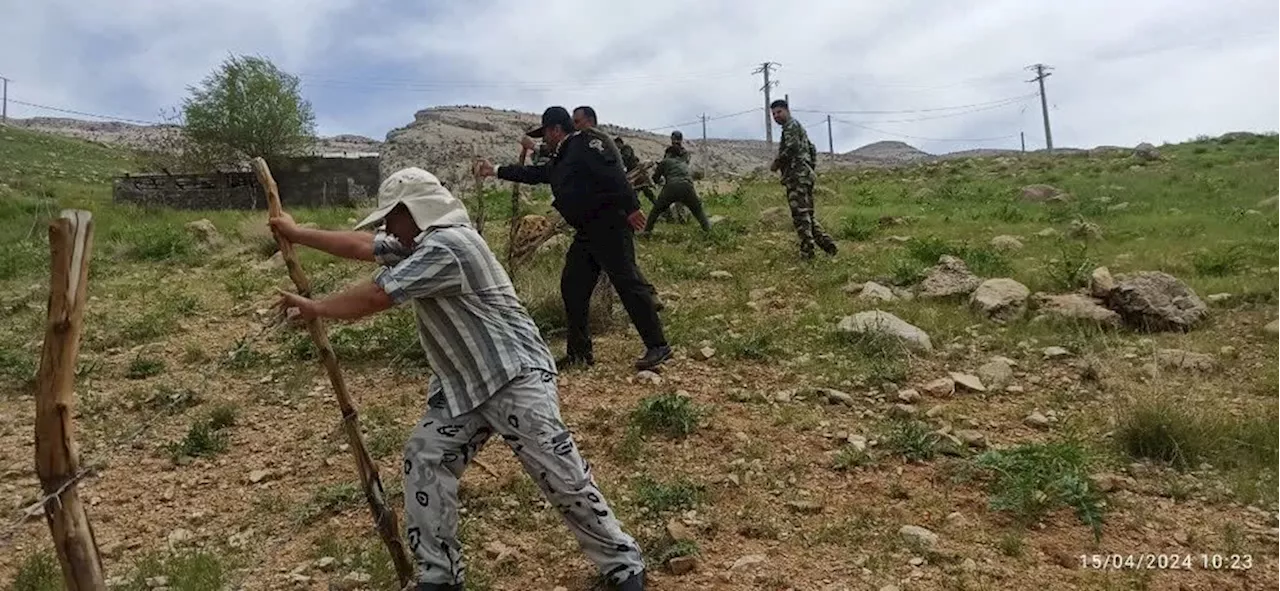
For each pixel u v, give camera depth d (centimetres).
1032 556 381
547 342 701
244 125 2552
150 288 941
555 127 591
